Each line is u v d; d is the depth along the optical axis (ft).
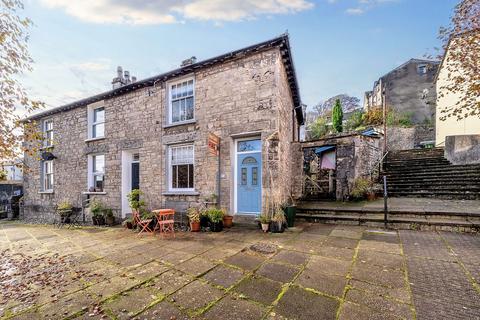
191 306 9.25
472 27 17.31
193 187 26.25
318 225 21.72
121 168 31.27
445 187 27.55
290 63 25.81
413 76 75.36
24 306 9.70
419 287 9.84
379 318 7.98
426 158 38.01
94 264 14.42
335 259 13.28
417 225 18.66
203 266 13.25
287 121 29.63
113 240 20.49
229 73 24.20
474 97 19.19
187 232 21.94
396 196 29.32
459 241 15.21
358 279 10.83
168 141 27.66
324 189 35.09
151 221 24.27
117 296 10.27
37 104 17.42
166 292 10.46
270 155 21.62
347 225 21.15
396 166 37.81
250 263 13.35
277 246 16.01
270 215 20.86
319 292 9.90
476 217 18.06
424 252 13.56
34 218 40.98
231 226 22.58
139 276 12.28
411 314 8.12
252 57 23.04
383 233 17.83
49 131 39.60
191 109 27.14
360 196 28.55
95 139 33.71
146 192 28.99
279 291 10.14
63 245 19.65
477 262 11.94
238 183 24.17
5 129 16.39
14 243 21.65
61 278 12.44
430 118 70.23
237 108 23.58
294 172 35.04
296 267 12.50
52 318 8.80
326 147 33.47
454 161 34.73
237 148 24.53
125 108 31.35
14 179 56.39
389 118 66.13
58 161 38.09
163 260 14.52
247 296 9.85
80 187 35.29
